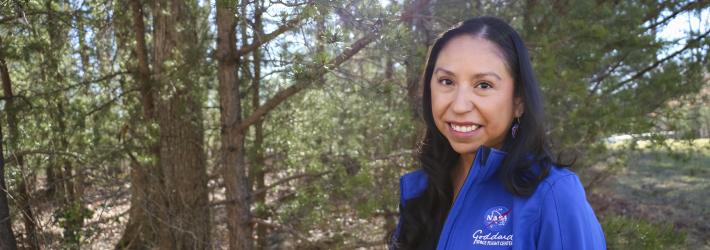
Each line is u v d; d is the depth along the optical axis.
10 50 4.11
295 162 6.18
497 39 1.17
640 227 3.48
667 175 9.36
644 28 4.43
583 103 4.14
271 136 6.36
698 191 8.52
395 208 4.77
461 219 1.22
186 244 4.86
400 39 3.02
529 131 1.19
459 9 4.14
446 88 1.21
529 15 4.50
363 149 5.46
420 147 1.58
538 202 1.10
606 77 4.70
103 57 5.56
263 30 3.69
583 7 4.34
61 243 4.44
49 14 4.01
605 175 5.17
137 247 5.51
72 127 4.79
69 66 5.09
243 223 4.88
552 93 3.91
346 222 5.50
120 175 5.29
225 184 4.87
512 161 1.16
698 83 4.63
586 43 4.14
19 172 4.44
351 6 2.84
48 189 4.67
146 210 4.73
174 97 4.77
